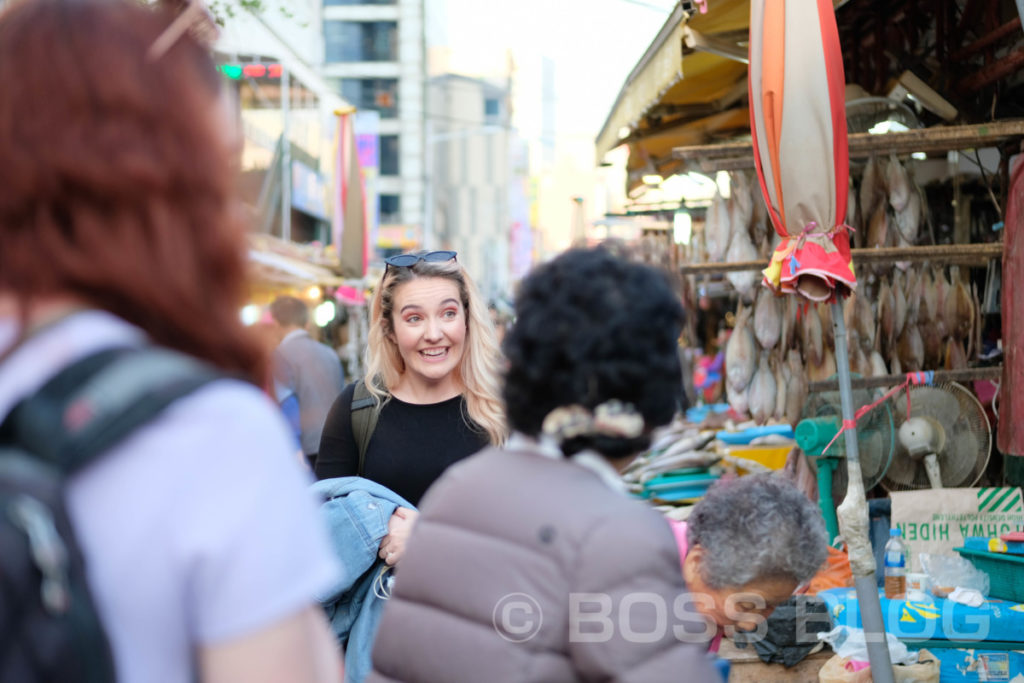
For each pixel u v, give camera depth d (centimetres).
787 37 276
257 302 94
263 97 1873
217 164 80
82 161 71
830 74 274
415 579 128
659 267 131
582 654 110
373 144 2352
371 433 255
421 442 253
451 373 260
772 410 438
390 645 129
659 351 122
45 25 75
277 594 73
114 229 73
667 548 115
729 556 147
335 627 215
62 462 67
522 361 125
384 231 3669
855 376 361
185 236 77
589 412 121
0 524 61
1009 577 290
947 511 326
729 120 700
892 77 527
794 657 254
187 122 77
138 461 70
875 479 350
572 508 117
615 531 114
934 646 277
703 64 579
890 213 412
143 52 77
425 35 3828
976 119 461
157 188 74
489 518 122
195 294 77
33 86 73
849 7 511
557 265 126
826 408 358
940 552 322
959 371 359
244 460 73
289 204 1881
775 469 470
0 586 60
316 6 3656
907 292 413
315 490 230
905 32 525
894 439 354
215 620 71
